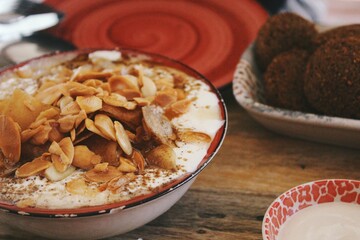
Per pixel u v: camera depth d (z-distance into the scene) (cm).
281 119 42
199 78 43
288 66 46
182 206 40
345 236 33
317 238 33
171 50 55
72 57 46
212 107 40
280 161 43
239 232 38
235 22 58
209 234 38
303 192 35
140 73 42
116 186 34
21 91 38
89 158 35
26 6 62
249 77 47
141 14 60
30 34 58
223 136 37
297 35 49
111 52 46
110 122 36
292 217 35
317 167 43
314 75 43
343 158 44
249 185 41
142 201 32
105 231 34
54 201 33
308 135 44
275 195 40
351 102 41
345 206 35
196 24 58
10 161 36
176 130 38
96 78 41
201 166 35
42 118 37
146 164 36
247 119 48
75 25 60
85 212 32
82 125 36
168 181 34
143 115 37
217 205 40
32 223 33
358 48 41
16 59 55
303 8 65
